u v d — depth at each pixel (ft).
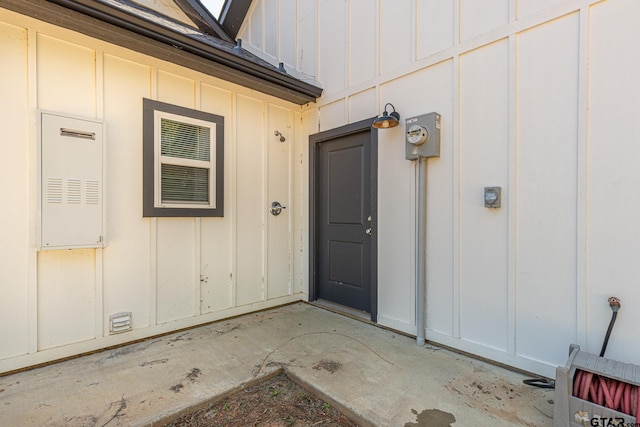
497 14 7.66
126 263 9.00
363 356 8.16
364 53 10.66
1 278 7.25
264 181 12.11
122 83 8.88
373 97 10.44
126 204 8.98
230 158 11.12
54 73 7.85
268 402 6.54
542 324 7.07
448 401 6.21
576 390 5.19
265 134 12.14
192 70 9.80
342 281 11.97
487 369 7.49
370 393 6.49
